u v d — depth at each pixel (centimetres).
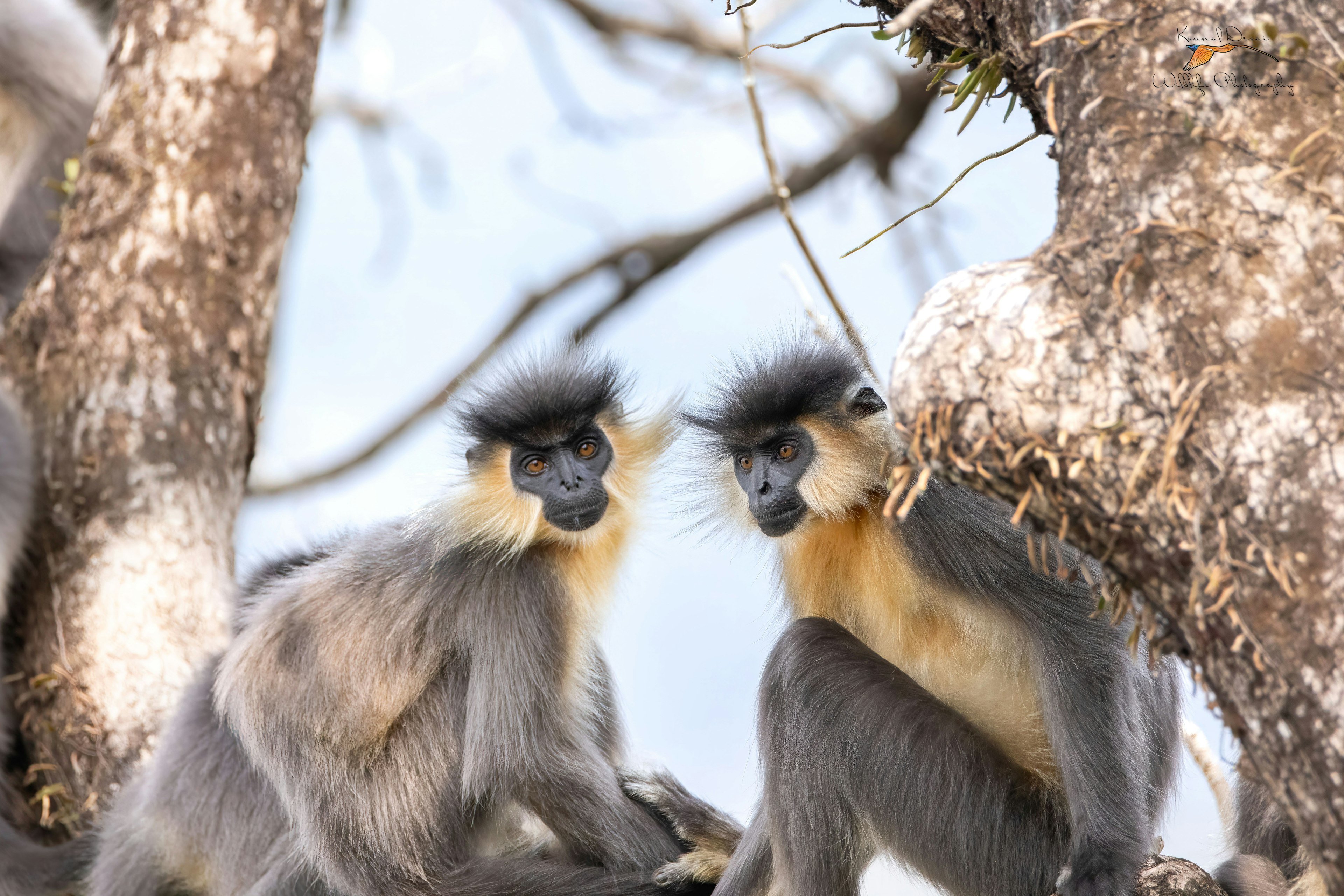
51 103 2002
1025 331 734
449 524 1366
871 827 1141
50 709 1412
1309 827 668
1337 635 641
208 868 1359
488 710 1308
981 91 916
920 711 1146
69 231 1555
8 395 1498
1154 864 1040
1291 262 671
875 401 1248
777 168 1239
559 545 1401
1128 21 726
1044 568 1018
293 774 1307
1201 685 754
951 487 1159
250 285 1561
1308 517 651
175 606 1445
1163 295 692
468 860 1324
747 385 1294
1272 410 662
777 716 1164
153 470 1475
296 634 1350
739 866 1221
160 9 1588
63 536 1457
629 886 1270
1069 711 1079
